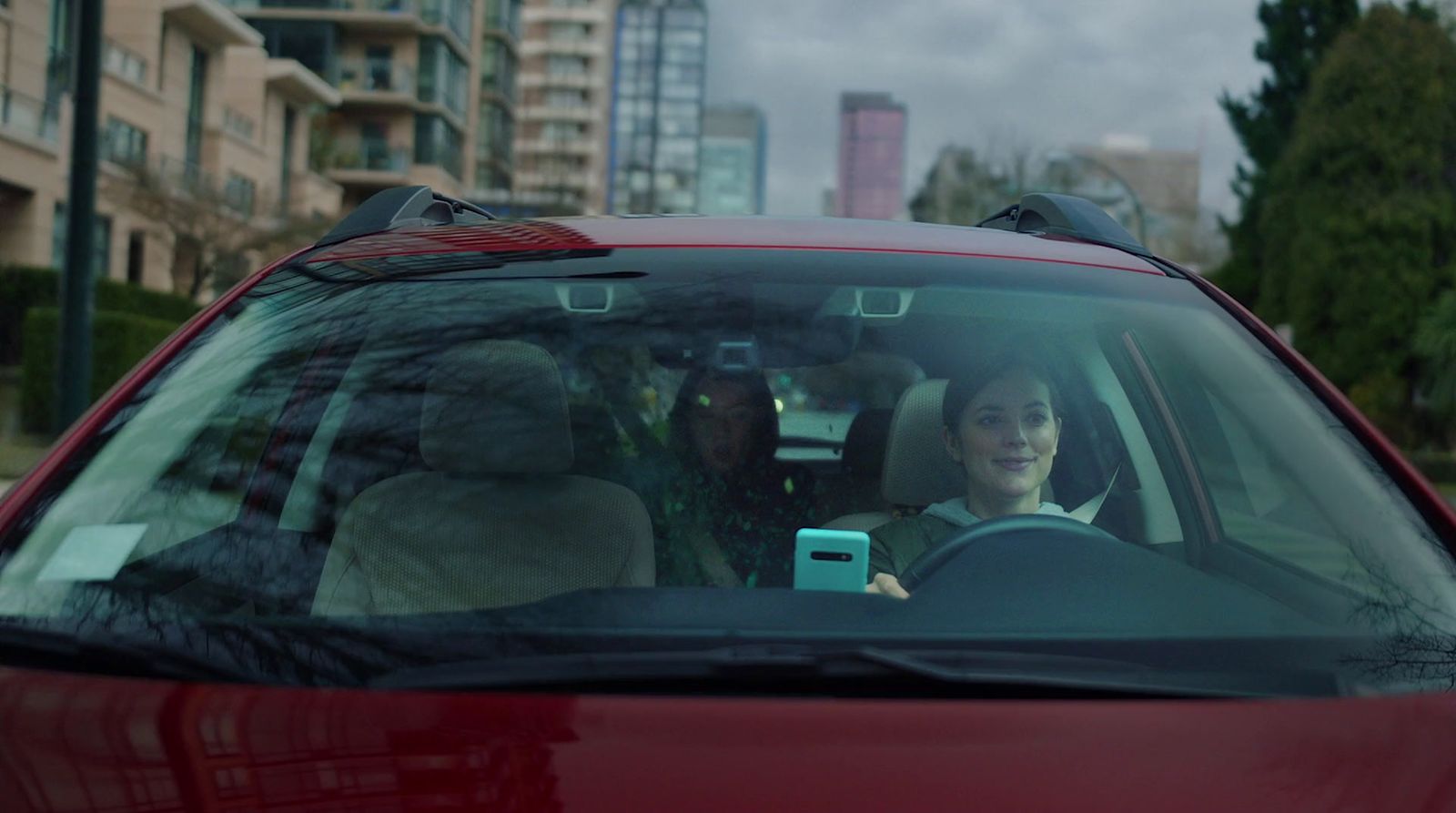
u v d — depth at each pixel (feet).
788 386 7.93
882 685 5.23
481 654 5.39
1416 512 6.59
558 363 7.36
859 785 4.65
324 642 5.48
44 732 5.02
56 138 111.96
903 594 6.31
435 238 8.41
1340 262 131.54
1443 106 132.05
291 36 212.64
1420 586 6.16
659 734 4.89
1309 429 7.14
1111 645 5.63
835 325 7.53
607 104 466.29
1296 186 137.39
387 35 218.18
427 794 4.63
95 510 6.41
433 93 222.07
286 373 7.36
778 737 4.87
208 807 4.64
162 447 6.86
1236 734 5.04
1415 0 137.08
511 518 6.72
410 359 7.34
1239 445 7.25
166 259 138.62
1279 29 161.48
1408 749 5.01
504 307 7.53
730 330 7.43
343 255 8.23
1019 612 5.90
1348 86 134.10
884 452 7.85
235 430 7.09
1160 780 4.75
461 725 4.95
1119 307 7.68
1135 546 6.43
